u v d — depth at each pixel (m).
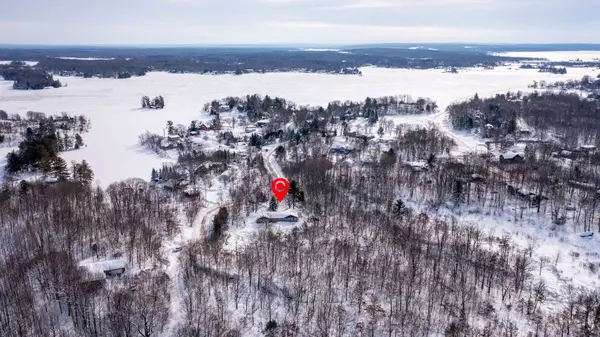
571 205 136.25
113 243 110.25
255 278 97.69
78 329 80.56
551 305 90.94
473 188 152.88
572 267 105.88
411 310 87.44
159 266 102.19
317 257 105.06
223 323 82.19
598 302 90.75
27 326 79.12
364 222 126.75
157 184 167.50
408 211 135.50
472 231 117.94
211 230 124.25
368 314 87.06
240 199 146.25
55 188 143.50
